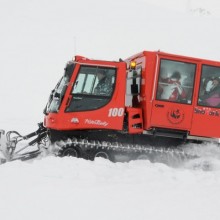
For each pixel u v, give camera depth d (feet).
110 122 45.42
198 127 47.88
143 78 47.24
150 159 47.96
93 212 23.90
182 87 47.39
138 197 27.53
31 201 25.39
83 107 45.01
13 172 33.32
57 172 34.30
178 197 28.19
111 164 40.83
